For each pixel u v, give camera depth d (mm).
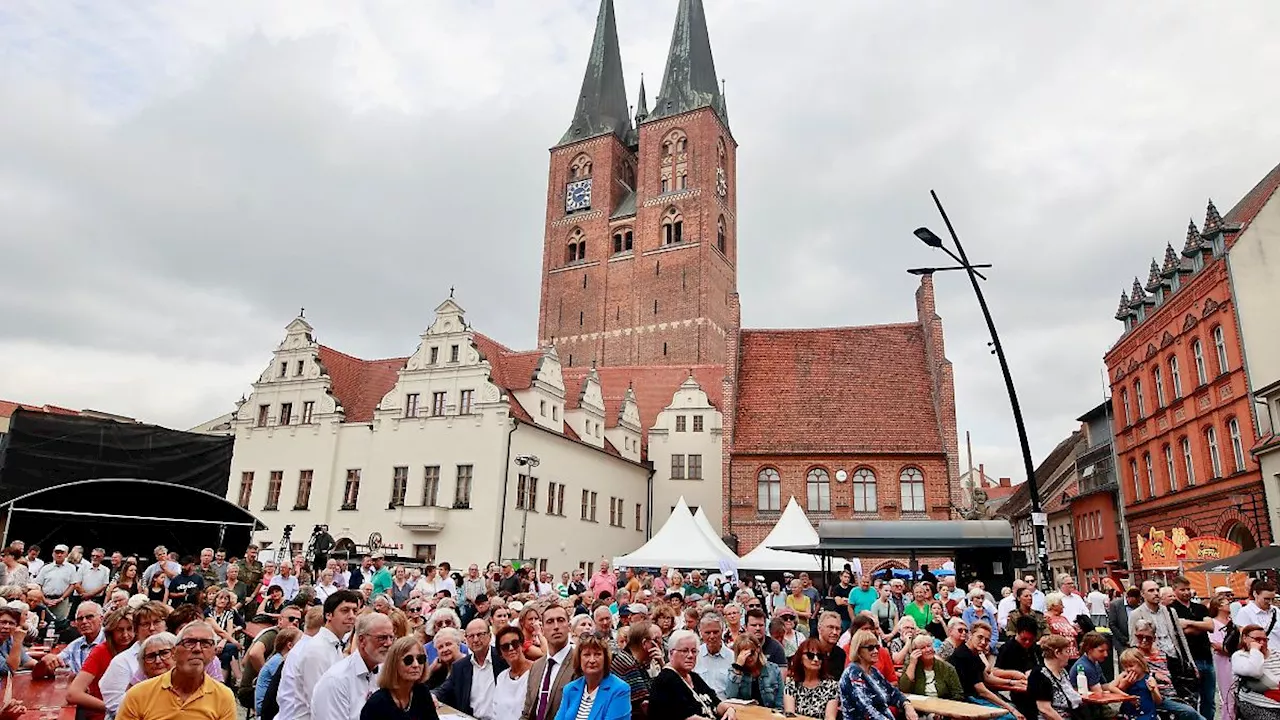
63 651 10641
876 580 34469
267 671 9211
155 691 7012
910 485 47969
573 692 7516
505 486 42938
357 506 45562
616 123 100375
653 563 31906
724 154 96750
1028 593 16078
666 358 85562
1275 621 12695
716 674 10852
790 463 48906
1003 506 82938
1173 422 38812
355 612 8430
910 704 9070
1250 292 32719
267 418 49312
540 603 10617
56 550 17625
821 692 9688
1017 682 11094
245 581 20250
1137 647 12672
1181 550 30812
